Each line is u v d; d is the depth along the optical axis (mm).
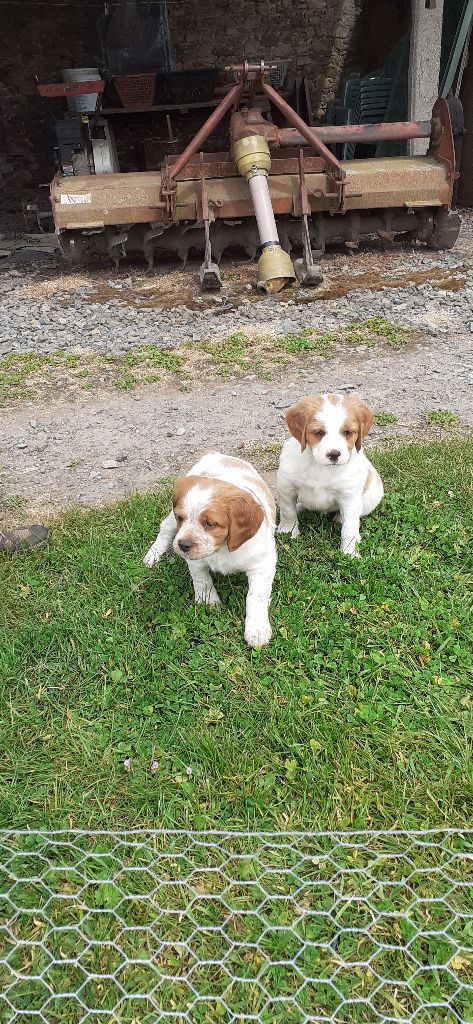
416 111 3932
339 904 726
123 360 2318
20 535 1330
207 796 838
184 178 2910
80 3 4832
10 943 708
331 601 1125
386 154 4387
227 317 2594
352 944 695
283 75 4164
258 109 2949
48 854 786
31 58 4969
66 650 1062
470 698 948
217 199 2912
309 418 1133
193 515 936
